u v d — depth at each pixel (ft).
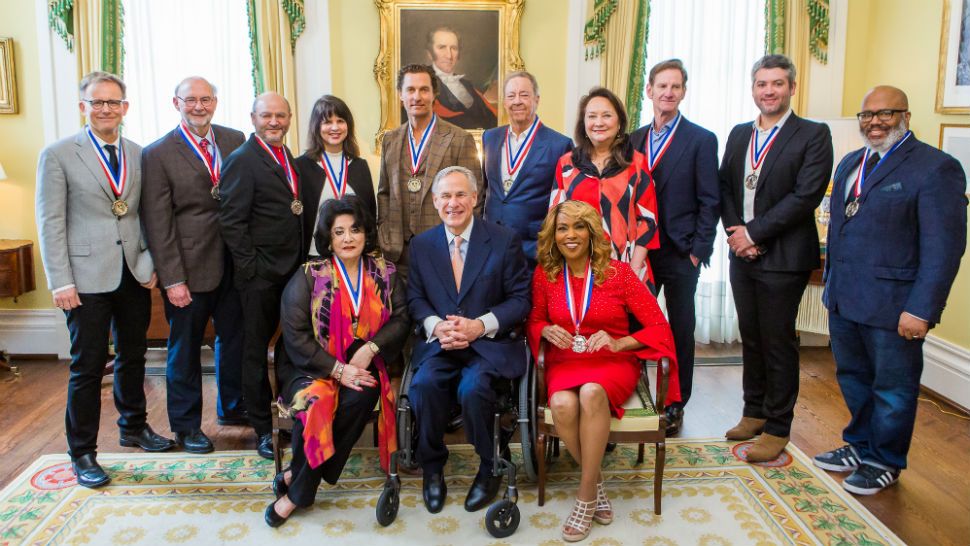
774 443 10.44
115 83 9.32
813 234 10.16
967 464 10.43
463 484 9.82
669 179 10.59
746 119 16.07
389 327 9.35
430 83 10.42
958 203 8.66
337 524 8.84
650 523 8.84
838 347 10.05
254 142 9.86
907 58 14.46
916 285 8.75
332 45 15.60
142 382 10.77
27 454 10.73
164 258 9.91
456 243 9.52
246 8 14.90
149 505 9.24
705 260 10.68
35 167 15.05
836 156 14.71
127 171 9.66
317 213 10.24
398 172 10.64
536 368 9.07
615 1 15.20
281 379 9.32
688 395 11.38
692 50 15.80
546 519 8.95
